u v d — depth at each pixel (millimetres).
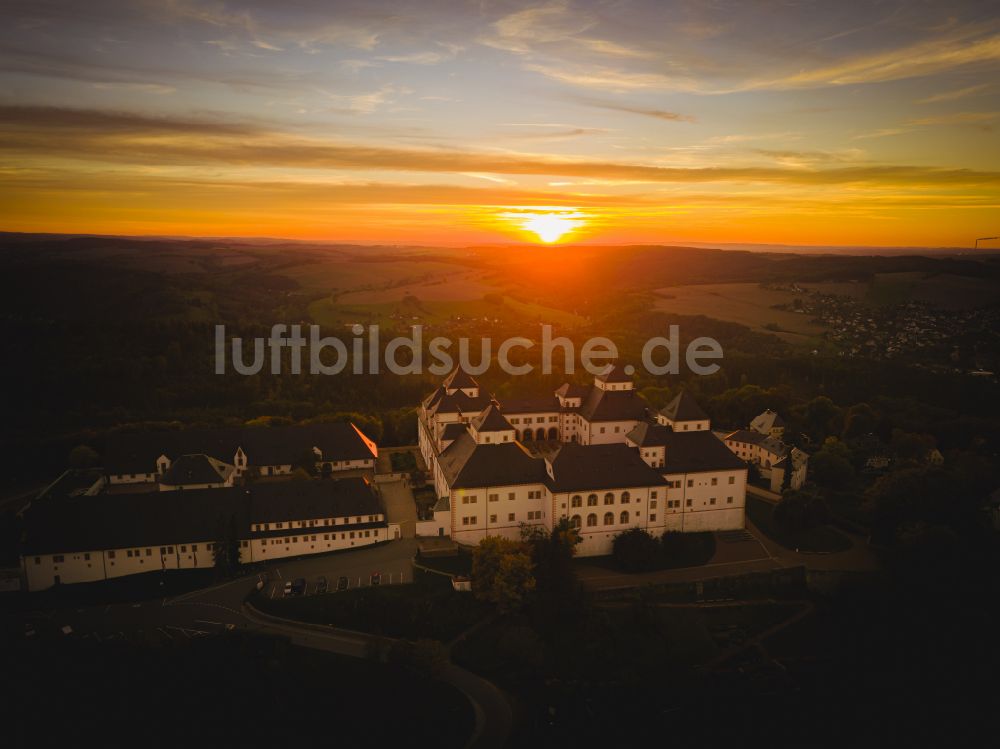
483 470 147500
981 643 127125
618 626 127938
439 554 142250
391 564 140500
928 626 131125
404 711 108125
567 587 131500
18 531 143375
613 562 144750
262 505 145125
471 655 121125
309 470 183875
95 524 138000
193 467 165125
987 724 112375
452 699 112062
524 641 121125
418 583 134250
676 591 137875
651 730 108625
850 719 111875
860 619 134000
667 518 152250
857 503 176875
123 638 118250
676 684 117562
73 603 128875
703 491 153375
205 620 123875
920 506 156375
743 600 138000
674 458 153750
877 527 158500
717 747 106062
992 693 117875
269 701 107688
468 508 146125
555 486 143000
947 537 141500
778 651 126812
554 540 138750
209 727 102375
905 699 117062
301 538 144125
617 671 120312
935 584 138375
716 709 113250
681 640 126812
